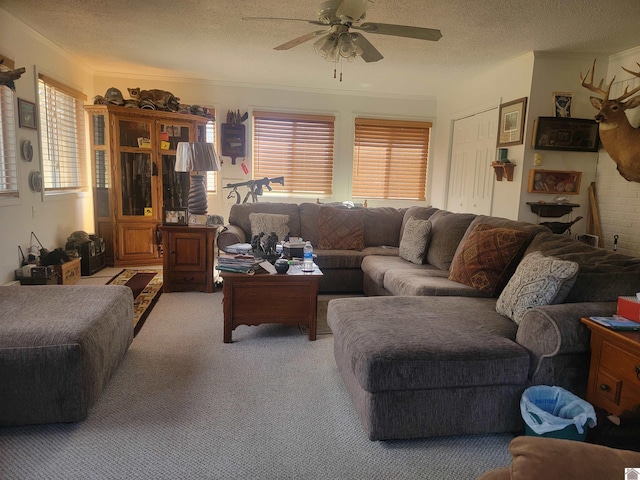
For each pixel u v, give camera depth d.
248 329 3.12
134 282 4.36
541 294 2.02
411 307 2.33
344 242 4.29
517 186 4.47
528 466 0.88
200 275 4.01
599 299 2.10
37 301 2.26
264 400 2.15
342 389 2.27
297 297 2.89
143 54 4.71
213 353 2.69
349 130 6.31
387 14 3.35
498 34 3.76
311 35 2.71
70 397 1.84
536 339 1.84
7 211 3.60
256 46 4.32
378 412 1.78
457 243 3.45
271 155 6.18
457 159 5.89
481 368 1.78
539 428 1.62
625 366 1.59
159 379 2.33
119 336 2.37
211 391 2.22
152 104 5.04
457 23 3.52
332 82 5.81
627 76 4.11
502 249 2.73
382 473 1.64
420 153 6.52
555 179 4.39
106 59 4.95
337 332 2.22
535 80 4.26
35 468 1.61
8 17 3.56
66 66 4.76
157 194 5.21
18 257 3.78
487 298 2.65
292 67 5.10
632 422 1.55
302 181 6.30
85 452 1.71
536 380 1.84
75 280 4.28
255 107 6.03
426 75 5.27
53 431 1.84
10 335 1.83
